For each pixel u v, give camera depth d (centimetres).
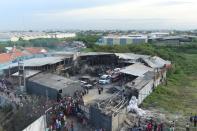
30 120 4250
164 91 6781
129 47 11562
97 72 7500
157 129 3953
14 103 4959
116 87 6041
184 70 10231
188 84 8038
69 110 4397
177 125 4547
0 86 6041
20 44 17025
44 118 3806
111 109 4250
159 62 8806
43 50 12038
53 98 5350
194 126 4509
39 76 6378
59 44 16488
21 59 8662
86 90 5900
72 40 18775
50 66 7319
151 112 5103
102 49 11075
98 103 4584
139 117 4494
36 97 5281
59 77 6316
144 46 12212
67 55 8362
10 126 4494
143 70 7194
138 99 5403
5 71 6994
